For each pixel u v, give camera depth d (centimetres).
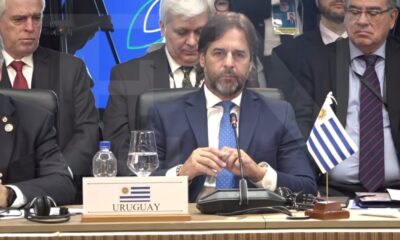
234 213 356
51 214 354
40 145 471
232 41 493
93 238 323
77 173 565
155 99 497
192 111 488
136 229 329
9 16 577
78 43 637
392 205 397
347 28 603
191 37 586
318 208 342
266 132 472
